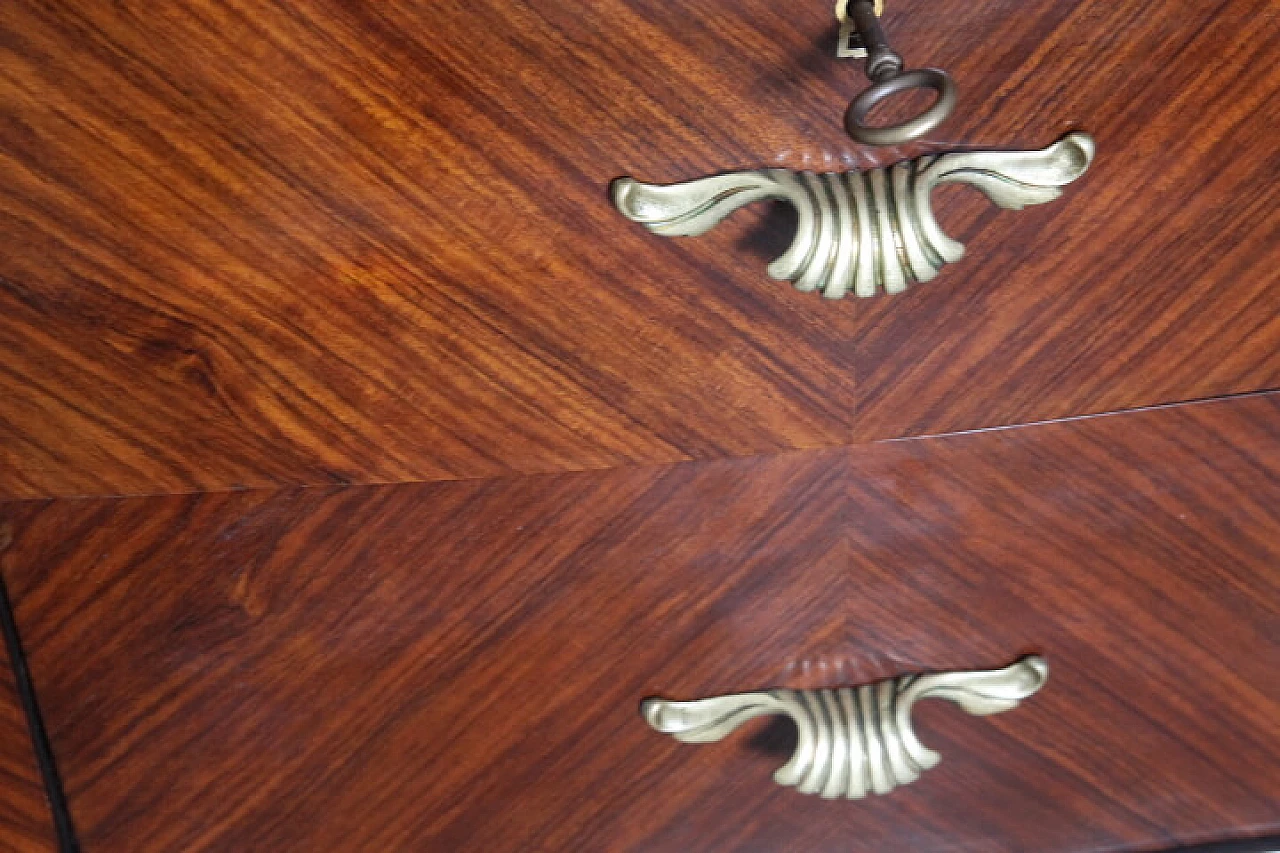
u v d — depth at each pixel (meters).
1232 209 0.60
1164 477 0.65
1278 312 0.62
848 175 0.58
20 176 0.56
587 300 0.60
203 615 0.64
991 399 0.63
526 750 0.68
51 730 0.65
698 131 0.57
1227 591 0.67
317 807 0.68
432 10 0.55
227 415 0.60
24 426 0.60
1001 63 0.57
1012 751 0.70
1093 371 0.62
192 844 0.68
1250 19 0.57
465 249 0.58
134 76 0.55
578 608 0.65
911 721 0.69
